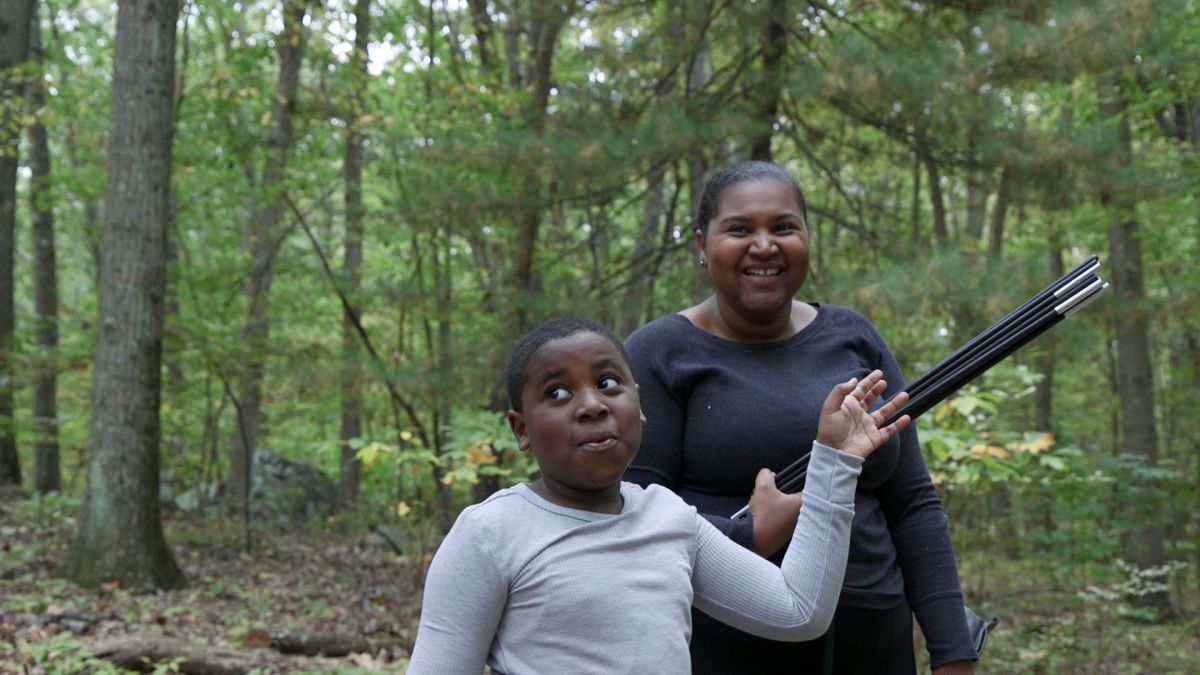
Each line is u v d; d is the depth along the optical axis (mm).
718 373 1968
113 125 7797
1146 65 7188
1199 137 11641
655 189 10430
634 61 7801
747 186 1967
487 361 7902
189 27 14305
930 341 6559
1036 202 7328
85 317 17219
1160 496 8602
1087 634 6891
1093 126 7352
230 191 11109
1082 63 6492
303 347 11102
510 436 5703
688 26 7723
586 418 1503
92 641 5492
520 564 1483
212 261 15164
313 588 8289
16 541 8844
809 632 1587
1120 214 9422
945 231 10414
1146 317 7328
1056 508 8000
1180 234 11938
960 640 1953
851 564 1914
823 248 8148
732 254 1944
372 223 11023
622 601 1466
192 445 17094
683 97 7594
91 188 11789
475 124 9523
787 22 6969
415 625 6914
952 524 7582
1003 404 6895
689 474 1972
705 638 1926
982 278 6316
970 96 6578
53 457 13312
